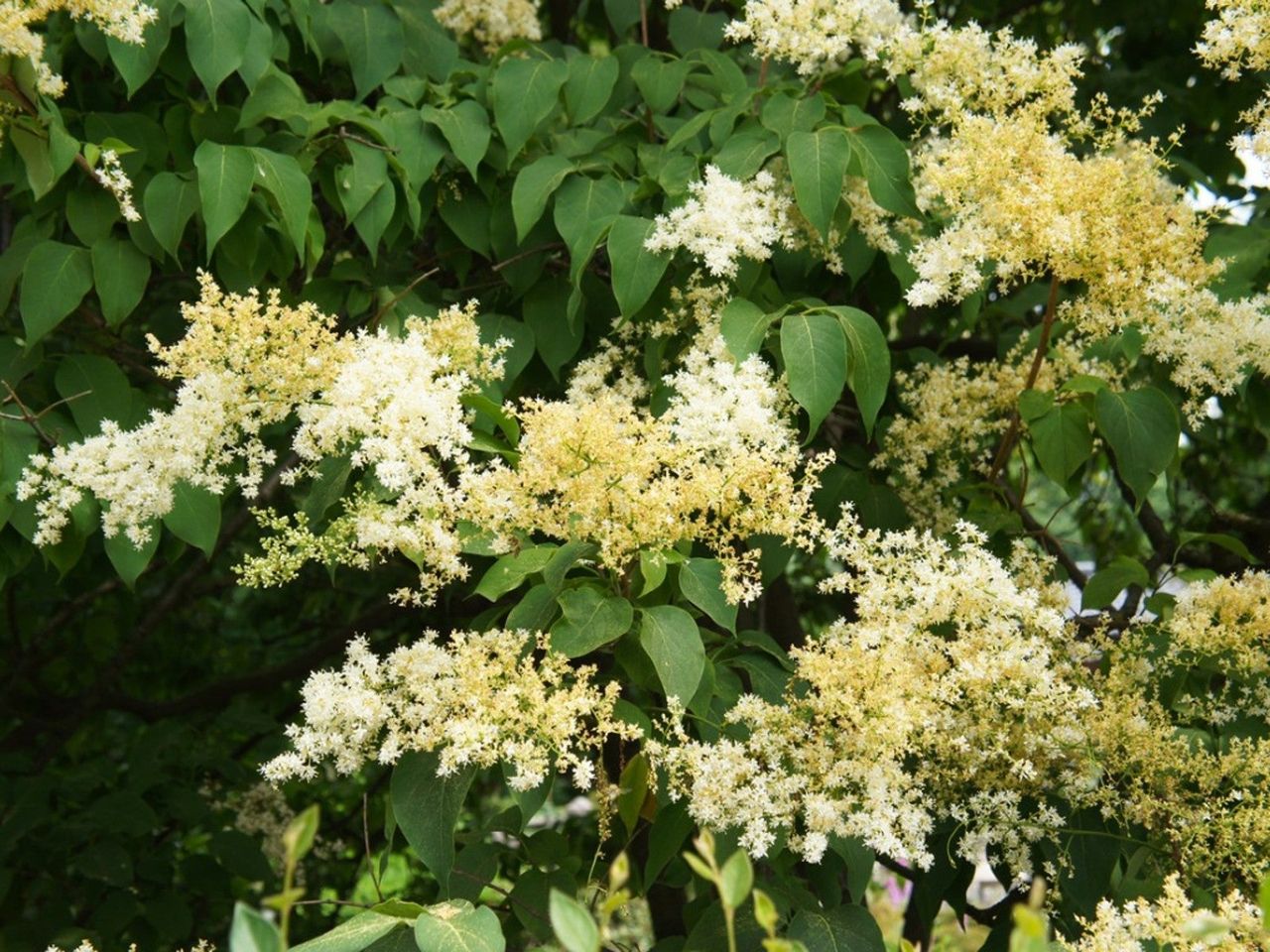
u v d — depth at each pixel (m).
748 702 2.43
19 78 2.77
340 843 5.55
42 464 2.60
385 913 2.29
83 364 3.08
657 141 3.61
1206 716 2.84
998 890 4.38
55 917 4.18
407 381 2.45
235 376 2.46
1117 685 2.73
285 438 4.18
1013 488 3.80
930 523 3.40
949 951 4.20
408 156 3.27
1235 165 4.54
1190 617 2.79
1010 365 3.36
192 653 6.22
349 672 2.32
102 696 5.15
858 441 3.94
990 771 2.63
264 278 3.41
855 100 3.76
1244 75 4.38
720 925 2.63
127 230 3.23
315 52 3.43
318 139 3.27
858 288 4.07
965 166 2.76
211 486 2.52
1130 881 2.79
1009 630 2.54
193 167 3.31
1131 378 3.46
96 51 3.21
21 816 4.17
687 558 2.55
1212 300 2.93
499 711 2.25
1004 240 2.73
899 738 2.28
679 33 3.99
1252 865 2.45
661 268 2.93
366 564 2.56
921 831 2.36
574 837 5.64
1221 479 5.50
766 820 2.44
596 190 3.24
